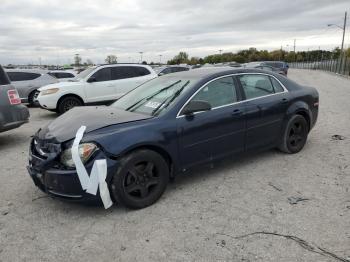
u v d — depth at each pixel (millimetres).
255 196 4168
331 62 56219
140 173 3885
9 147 7016
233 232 3371
